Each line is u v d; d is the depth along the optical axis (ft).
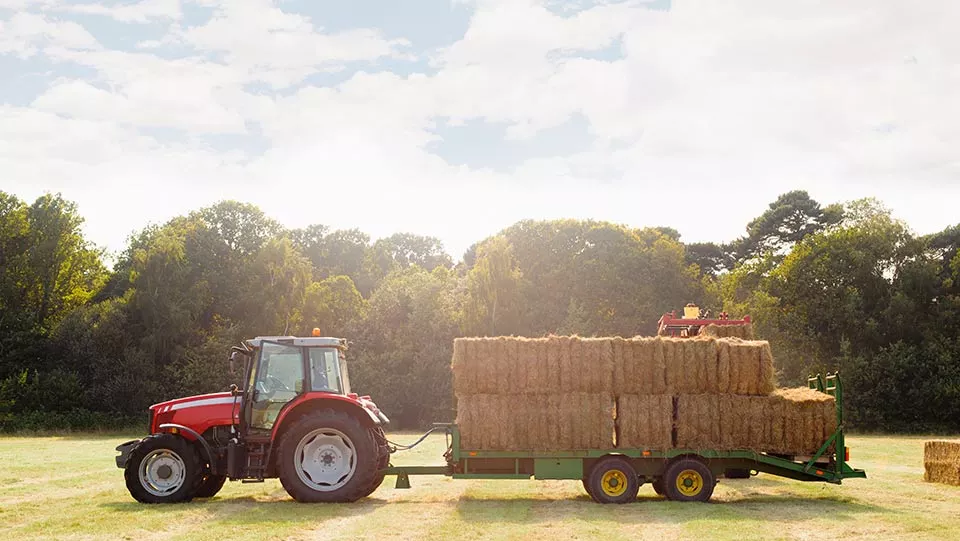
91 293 150.00
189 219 147.95
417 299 133.28
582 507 38.93
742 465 41.88
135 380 123.24
